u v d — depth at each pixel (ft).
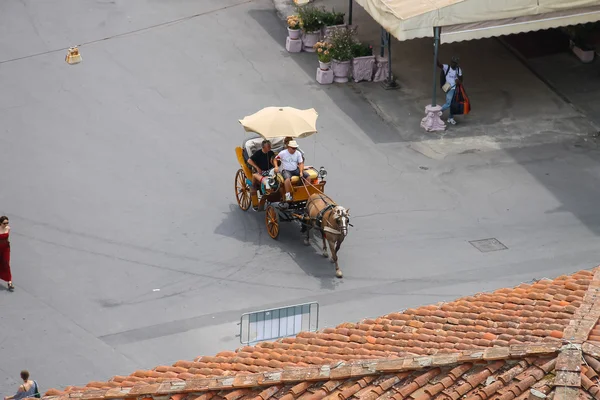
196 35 376.27
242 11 397.19
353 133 305.94
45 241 248.32
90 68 349.61
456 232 252.42
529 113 317.83
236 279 232.73
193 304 223.10
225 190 273.54
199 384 124.36
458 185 275.59
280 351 140.46
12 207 263.70
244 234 252.21
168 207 264.52
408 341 132.26
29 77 342.85
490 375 110.32
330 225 226.38
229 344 208.85
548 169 284.41
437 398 109.60
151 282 231.71
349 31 345.92
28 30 378.53
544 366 106.63
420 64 351.25
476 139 302.25
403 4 296.51
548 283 143.54
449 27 291.99
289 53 362.94
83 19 388.57
